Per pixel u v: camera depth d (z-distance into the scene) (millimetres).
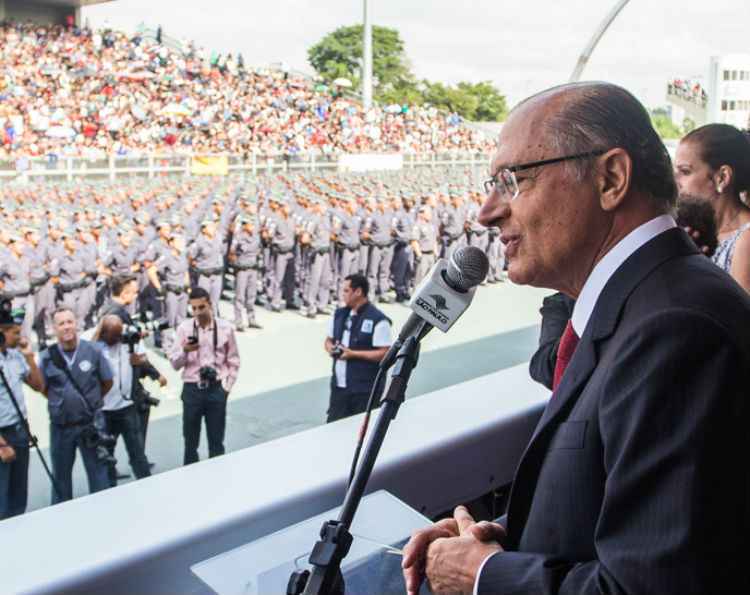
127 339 6203
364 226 16812
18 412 5555
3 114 32844
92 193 22500
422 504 1809
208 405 6840
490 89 35719
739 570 901
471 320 14438
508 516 1191
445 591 1164
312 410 9305
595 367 1088
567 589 978
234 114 38281
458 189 19312
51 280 12867
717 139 2436
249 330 14359
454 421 1961
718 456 899
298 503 1562
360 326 6148
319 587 1132
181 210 19500
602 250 1170
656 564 880
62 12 49000
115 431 6266
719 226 2480
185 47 44375
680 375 938
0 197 22031
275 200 16250
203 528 1435
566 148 1141
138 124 35844
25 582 1269
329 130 37531
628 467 937
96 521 1460
